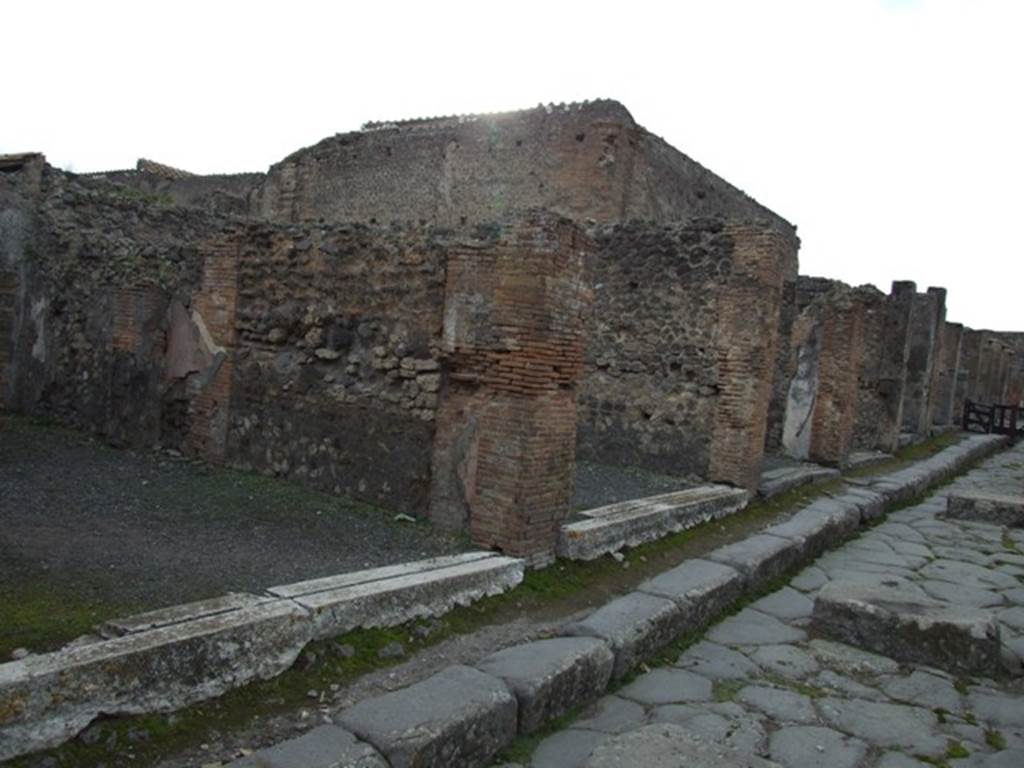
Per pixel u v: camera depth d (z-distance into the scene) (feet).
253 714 11.25
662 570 20.88
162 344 28.45
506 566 17.37
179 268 28.09
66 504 20.77
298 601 13.35
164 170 90.07
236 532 19.27
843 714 14.48
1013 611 21.43
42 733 9.50
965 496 34.37
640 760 10.64
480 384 19.56
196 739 10.44
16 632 12.03
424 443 20.93
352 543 18.97
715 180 71.67
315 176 72.23
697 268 32.19
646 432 33.55
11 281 34.12
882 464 46.73
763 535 25.38
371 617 14.07
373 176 68.23
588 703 14.16
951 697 15.53
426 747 10.50
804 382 42.01
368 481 22.36
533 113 58.95
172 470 25.63
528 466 18.43
